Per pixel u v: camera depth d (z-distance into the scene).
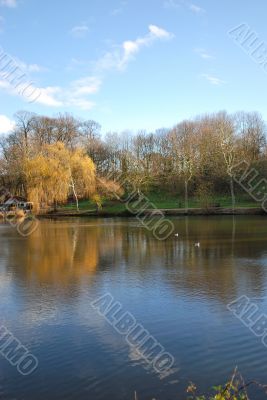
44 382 12.79
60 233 50.25
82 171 78.94
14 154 85.31
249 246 36.69
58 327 17.19
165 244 39.34
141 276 25.89
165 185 96.25
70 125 98.75
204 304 20.02
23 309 19.53
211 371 13.34
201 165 89.44
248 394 11.91
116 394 12.08
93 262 30.70
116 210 80.81
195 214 77.25
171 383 12.63
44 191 77.69
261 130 96.06
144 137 104.69
